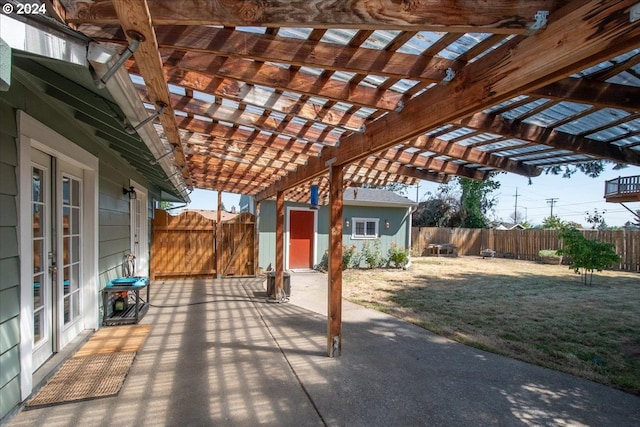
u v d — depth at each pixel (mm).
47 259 3133
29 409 2438
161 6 1281
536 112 2305
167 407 2525
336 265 3654
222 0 1290
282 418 2418
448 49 1802
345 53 1790
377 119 2775
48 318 3162
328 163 3785
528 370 3352
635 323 5102
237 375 3090
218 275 8820
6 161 2252
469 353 3783
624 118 2322
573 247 8812
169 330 4375
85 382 2846
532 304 6328
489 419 2475
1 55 1071
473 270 11336
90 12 1370
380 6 1272
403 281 8969
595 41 1112
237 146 4215
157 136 2938
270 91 2547
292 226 10648
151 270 8367
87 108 2672
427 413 2533
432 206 21312
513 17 1281
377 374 3180
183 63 1942
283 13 1288
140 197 7387
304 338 4172
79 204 3932
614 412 2605
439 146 3238
